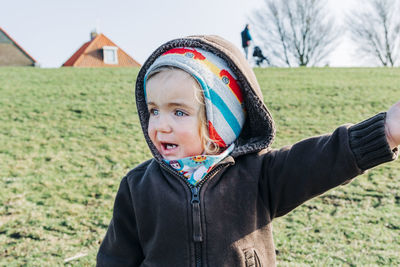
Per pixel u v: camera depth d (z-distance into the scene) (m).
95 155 5.79
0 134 6.81
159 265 1.50
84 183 4.71
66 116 8.07
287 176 1.42
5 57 41.06
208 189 1.48
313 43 34.75
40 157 5.71
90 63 34.28
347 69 15.49
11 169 5.21
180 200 1.49
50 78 12.81
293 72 14.73
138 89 1.67
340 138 1.28
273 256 1.50
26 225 3.66
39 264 3.00
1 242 3.37
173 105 1.43
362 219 3.56
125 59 36.16
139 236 1.62
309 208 3.89
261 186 1.49
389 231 3.31
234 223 1.44
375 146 1.20
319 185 1.33
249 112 1.57
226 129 1.49
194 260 1.44
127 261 1.72
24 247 3.28
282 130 6.93
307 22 34.38
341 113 8.00
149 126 1.51
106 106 8.91
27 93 10.13
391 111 1.21
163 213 1.51
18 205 4.09
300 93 10.09
